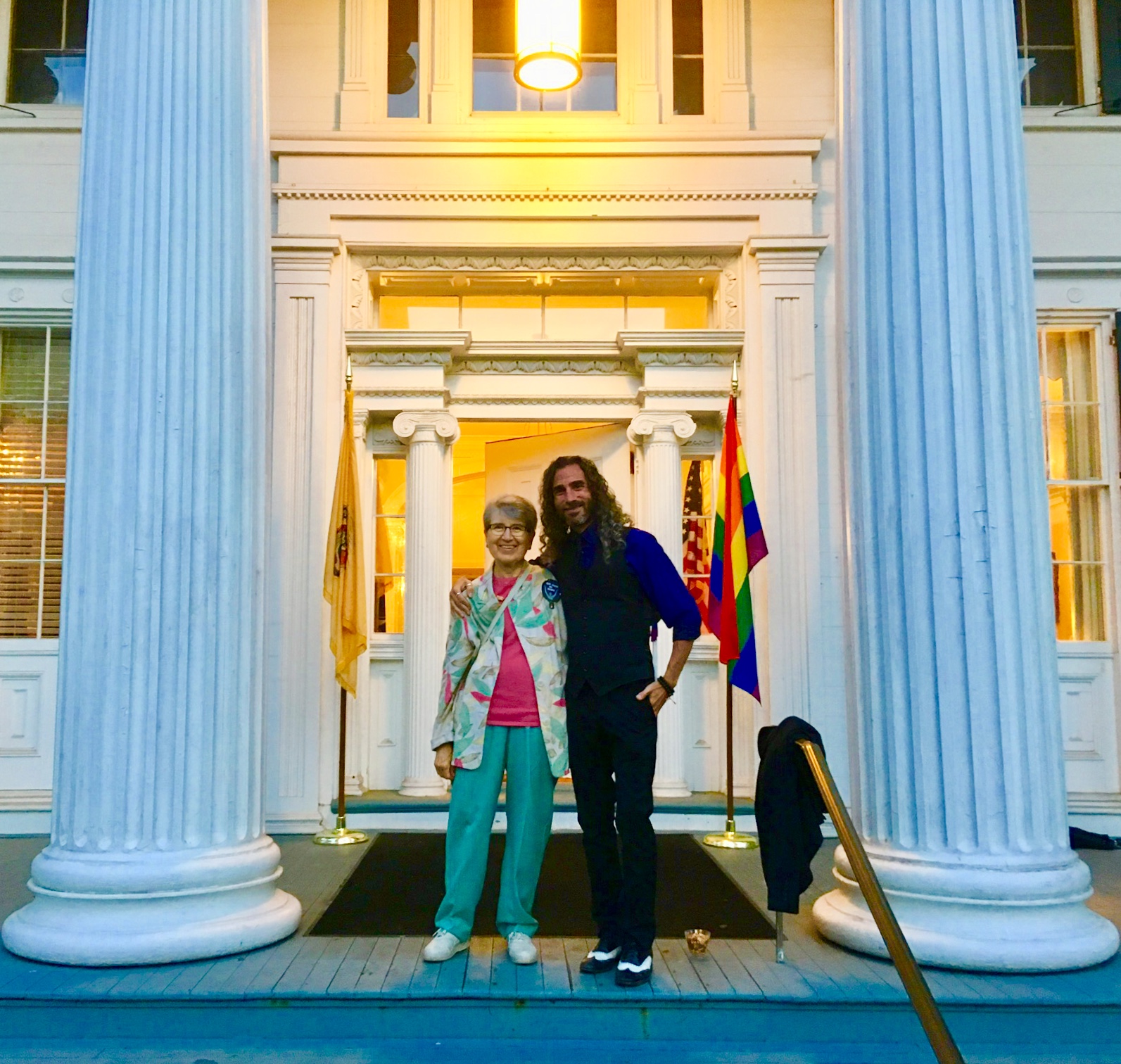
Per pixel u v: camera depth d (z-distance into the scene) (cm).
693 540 627
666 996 297
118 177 361
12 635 593
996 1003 293
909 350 351
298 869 464
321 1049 292
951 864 325
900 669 343
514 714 336
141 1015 296
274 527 580
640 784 314
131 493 344
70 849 337
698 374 611
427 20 630
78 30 633
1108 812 554
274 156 607
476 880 333
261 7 400
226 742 347
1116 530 582
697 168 607
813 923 368
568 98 638
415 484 606
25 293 598
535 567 352
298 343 593
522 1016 296
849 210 379
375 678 613
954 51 359
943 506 340
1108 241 594
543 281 630
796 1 628
